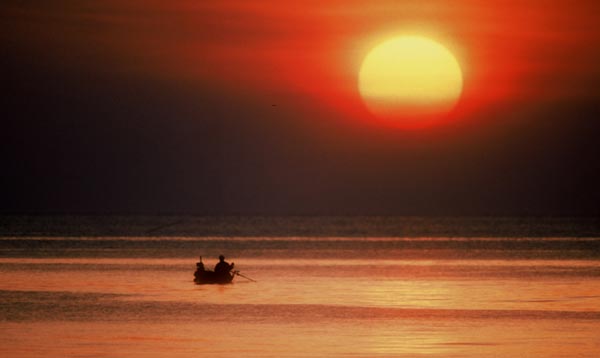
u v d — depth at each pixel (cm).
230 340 9900
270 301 13238
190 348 9438
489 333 10344
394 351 9306
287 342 9794
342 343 9738
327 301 13250
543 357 9069
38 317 11531
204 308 12425
